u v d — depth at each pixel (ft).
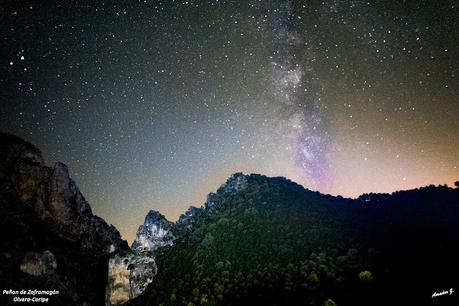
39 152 240.73
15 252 181.16
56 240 218.18
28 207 218.59
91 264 223.10
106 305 202.18
